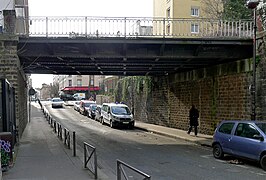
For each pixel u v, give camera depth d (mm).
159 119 31297
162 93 30703
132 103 39594
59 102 63125
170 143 19234
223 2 35281
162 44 17734
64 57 18703
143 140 20734
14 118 15711
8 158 10297
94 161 9375
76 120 39094
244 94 18109
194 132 23703
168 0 45969
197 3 44750
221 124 13852
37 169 10414
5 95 12461
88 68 25078
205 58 18812
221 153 13469
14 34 17281
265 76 16391
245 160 13094
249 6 15422
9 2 28031
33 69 25625
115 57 18484
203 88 23094
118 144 18562
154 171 11055
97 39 17484
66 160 12125
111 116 30266
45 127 27891
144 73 28797
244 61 18172
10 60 17359
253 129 12062
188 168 11609
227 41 17672
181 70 25875
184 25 25047
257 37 17031
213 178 10055
